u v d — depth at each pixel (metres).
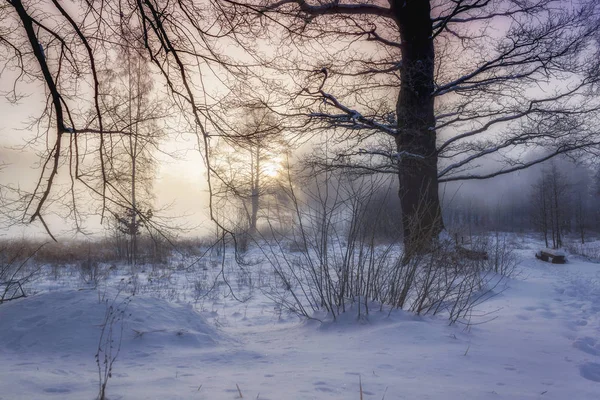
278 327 6.87
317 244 6.96
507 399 3.07
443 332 5.46
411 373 3.70
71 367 4.01
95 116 3.96
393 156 13.22
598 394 3.29
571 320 6.81
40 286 11.37
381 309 6.29
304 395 2.93
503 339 5.36
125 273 14.80
